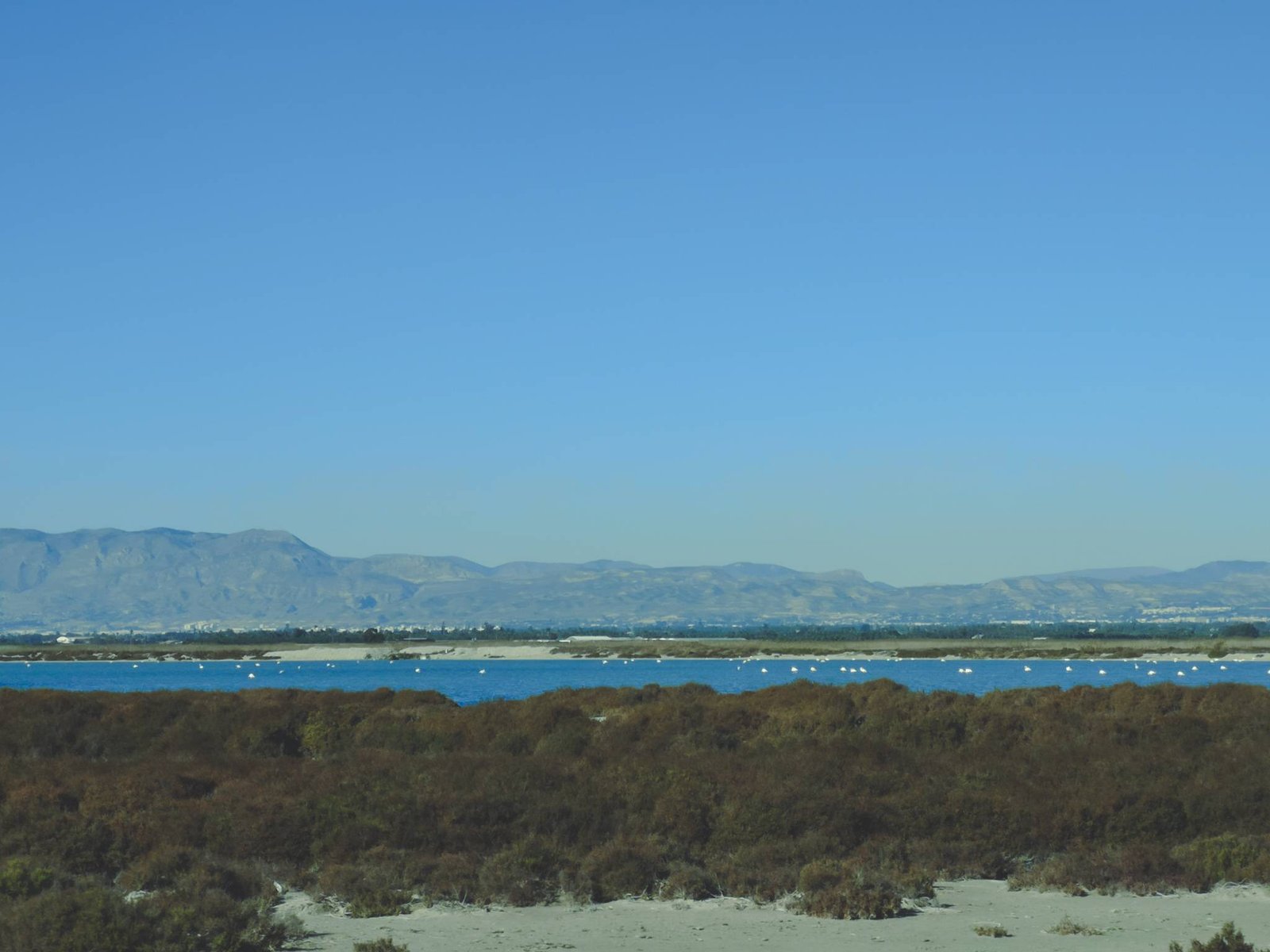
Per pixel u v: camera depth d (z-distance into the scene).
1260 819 33.72
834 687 68.00
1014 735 49.94
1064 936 25.00
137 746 52.72
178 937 22.64
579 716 54.22
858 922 26.56
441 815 32.84
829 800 33.12
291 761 43.66
